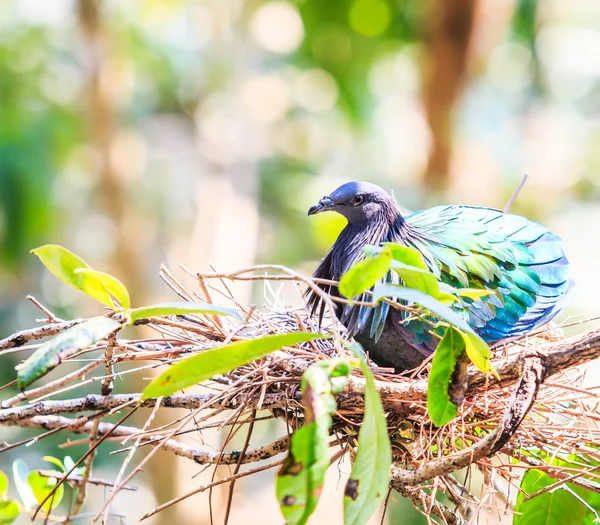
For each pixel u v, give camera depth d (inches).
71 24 642.8
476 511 177.9
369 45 611.8
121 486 158.9
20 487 192.1
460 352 148.3
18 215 620.4
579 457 178.5
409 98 727.7
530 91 680.4
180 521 522.3
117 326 141.8
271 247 656.4
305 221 645.3
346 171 710.5
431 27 513.7
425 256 215.5
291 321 212.1
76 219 689.0
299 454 119.8
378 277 135.0
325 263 227.3
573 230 573.3
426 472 159.9
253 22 675.4
